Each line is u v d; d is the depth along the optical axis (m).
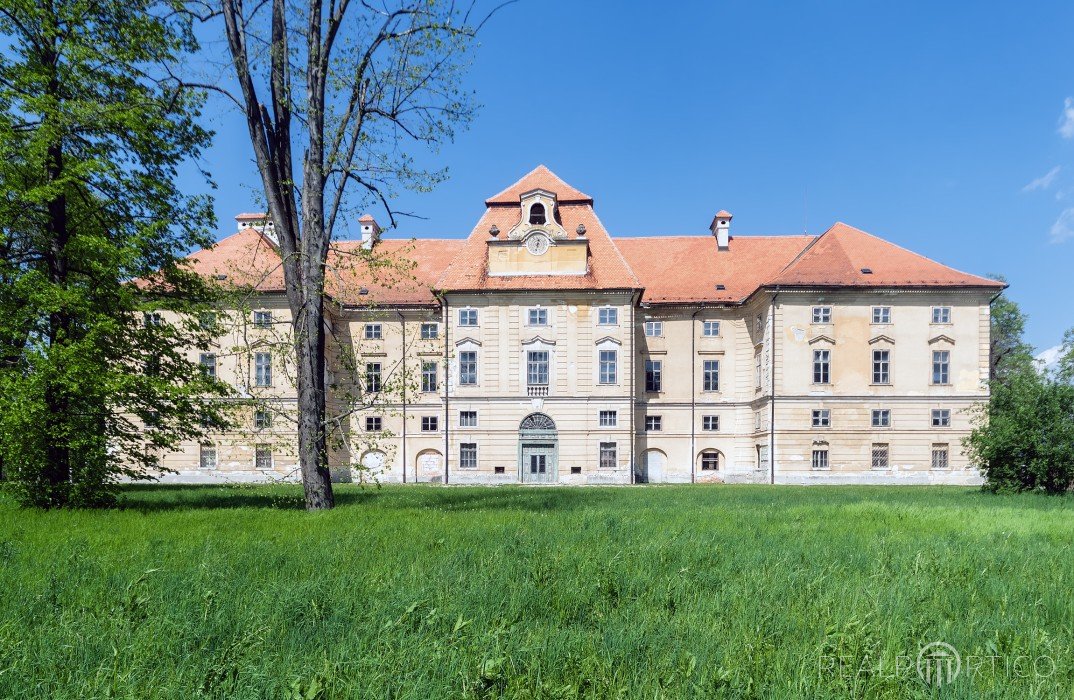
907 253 47.22
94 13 19.06
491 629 5.48
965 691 4.51
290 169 18.67
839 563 9.02
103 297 18.39
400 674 4.56
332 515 15.05
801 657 4.97
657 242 54.78
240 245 47.09
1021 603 6.97
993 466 28.50
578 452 45.19
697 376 50.22
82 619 5.80
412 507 18.19
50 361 16.38
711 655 5.06
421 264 52.34
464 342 46.41
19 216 17.77
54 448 17.62
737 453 49.53
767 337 45.75
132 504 18.69
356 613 6.17
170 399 18.02
